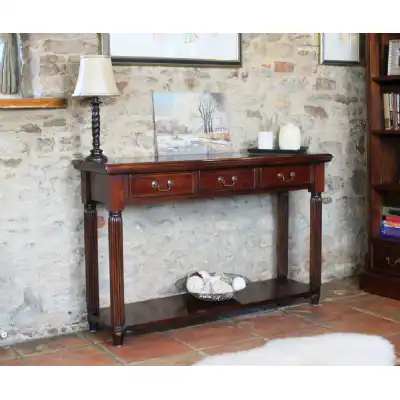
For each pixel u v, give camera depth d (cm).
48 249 376
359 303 434
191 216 426
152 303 403
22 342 371
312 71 468
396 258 446
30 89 375
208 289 405
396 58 439
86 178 367
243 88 438
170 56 405
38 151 368
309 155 401
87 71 348
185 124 415
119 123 392
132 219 404
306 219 479
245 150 441
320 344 358
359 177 505
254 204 452
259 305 400
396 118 446
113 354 348
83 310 392
